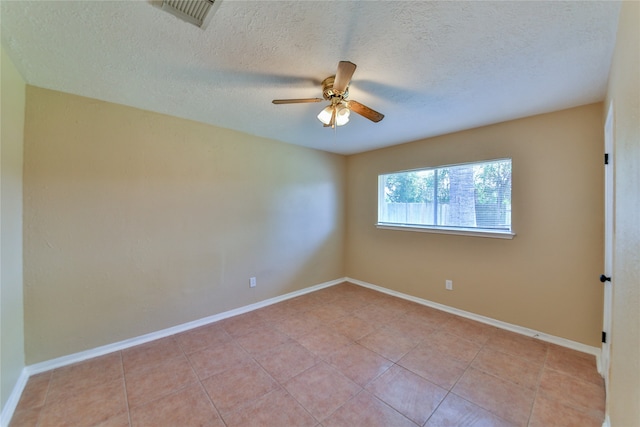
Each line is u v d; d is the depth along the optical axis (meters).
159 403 1.72
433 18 1.28
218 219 2.98
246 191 3.21
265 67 1.74
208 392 1.82
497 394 1.79
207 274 2.90
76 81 1.92
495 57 1.62
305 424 1.56
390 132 3.14
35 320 1.99
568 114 2.38
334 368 2.09
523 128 2.62
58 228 2.08
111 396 1.78
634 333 0.95
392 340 2.52
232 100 2.26
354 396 1.79
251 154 3.25
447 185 3.26
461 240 3.09
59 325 2.09
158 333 2.57
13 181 1.77
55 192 2.06
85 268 2.20
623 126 1.20
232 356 2.26
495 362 2.16
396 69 1.76
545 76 1.83
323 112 1.95
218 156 2.96
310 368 2.09
